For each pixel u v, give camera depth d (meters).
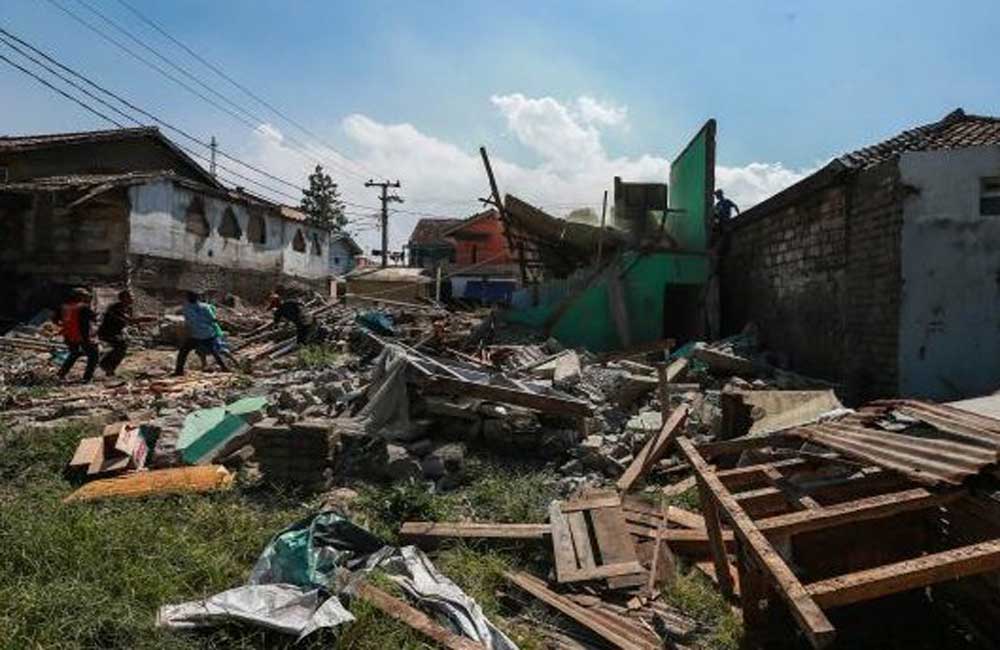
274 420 7.39
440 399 8.23
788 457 6.05
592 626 4.38
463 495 6.66
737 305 16.42
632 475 6.88
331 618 3.84
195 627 3.86
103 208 20.03
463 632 4.01
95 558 4.58
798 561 4.62
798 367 12.94
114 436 7.20
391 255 53.22
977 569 3.38
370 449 7.35
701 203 16.73
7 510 5.41
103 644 3.79
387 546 4.94
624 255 16.55
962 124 11.39
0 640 3.58
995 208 9.55
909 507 4.06
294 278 29.64
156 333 18.00
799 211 12.90
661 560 5.17
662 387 8.43
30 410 9.57
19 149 22.20
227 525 5.48
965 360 9.56
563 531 5.43
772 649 4.09
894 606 4.50
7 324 18.97
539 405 7.90
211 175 28.45
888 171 9.98
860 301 10.73
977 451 4.36
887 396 10.00
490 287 38.47
